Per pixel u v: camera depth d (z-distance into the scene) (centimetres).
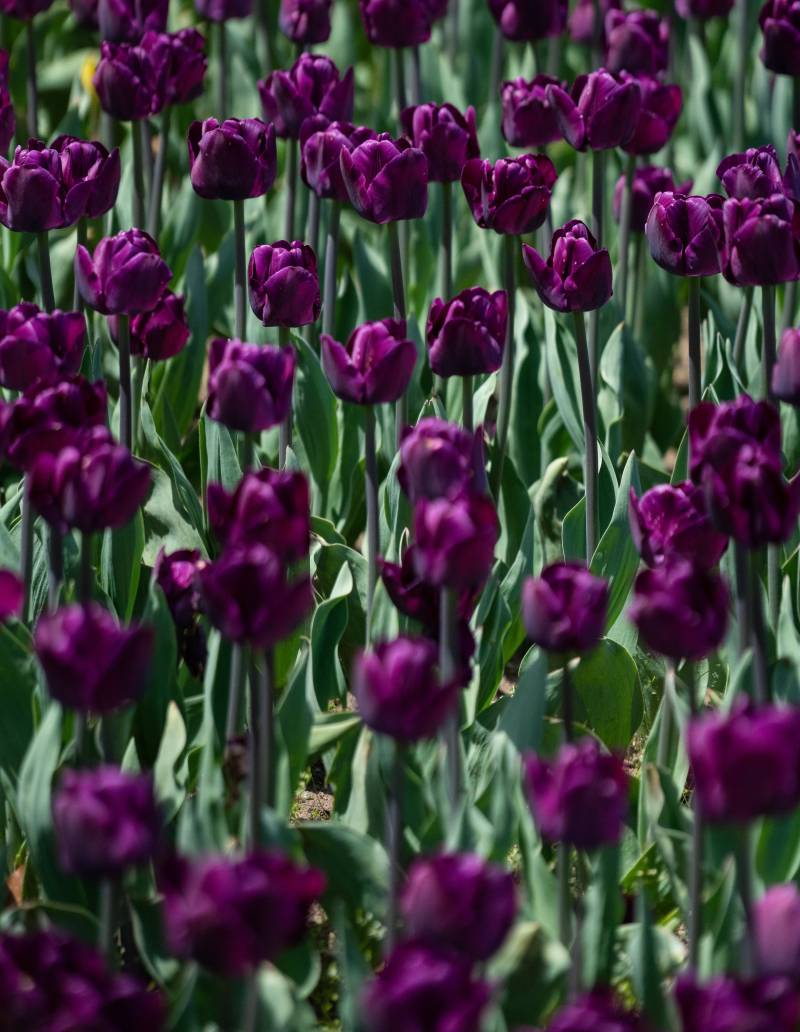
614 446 574
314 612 469
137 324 511
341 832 361
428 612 362
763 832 365
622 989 346
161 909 349
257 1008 308
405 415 529
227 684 403
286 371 367
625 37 664
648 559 370
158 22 716
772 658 461
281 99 608
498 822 355
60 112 995
